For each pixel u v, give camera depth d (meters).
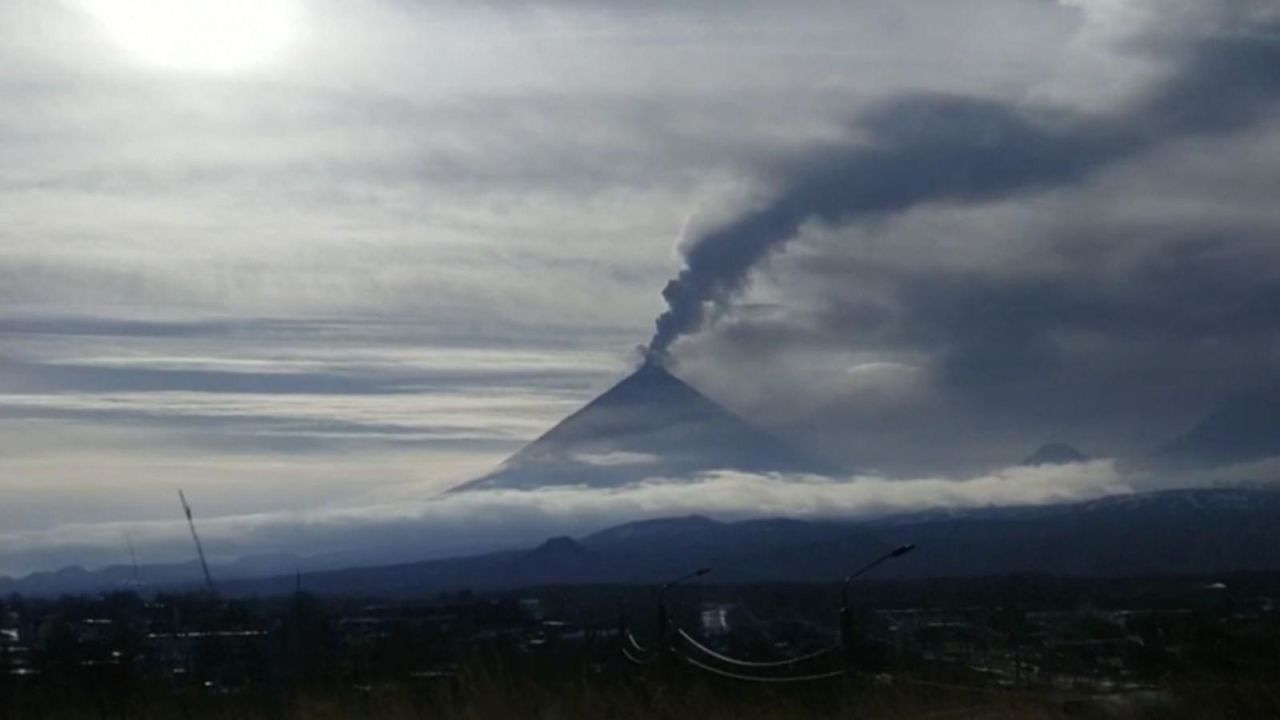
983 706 19.02
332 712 19.28
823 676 20.17
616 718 18.95
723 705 19.39
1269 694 18.02
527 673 20.88
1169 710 17.88
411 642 26.27
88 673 22.34
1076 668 22.64
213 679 22.98
